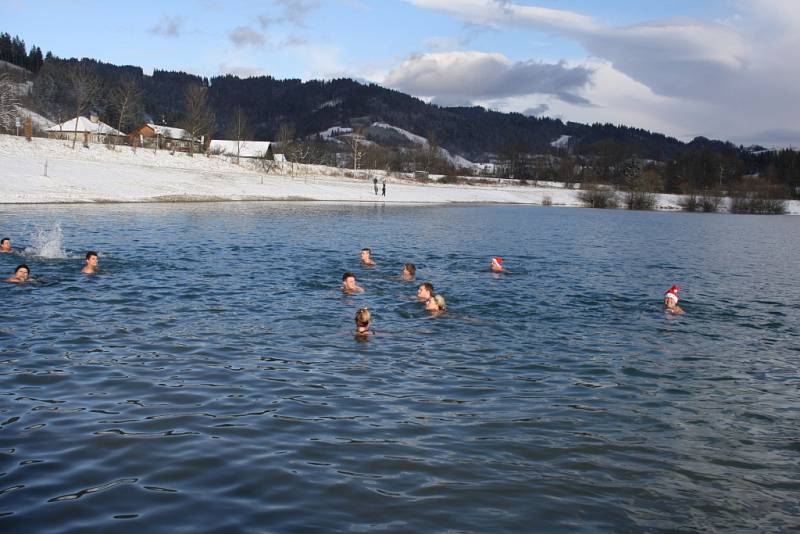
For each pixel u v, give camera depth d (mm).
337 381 9758
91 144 82812
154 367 10086
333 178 103438
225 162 95562
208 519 5668
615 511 6066
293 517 5750
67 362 10156
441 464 6957
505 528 5691
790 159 182375
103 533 5371
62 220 33438
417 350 11781
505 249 31594
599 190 110125
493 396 9312
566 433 7977
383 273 21203
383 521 5738
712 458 7371
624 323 14938
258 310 14641
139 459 6820
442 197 91875
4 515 5586
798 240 46406
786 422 8633
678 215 87750
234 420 8016
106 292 15914
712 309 17328
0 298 14719
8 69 183125
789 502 6363
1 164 52562
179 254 23297
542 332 13656
